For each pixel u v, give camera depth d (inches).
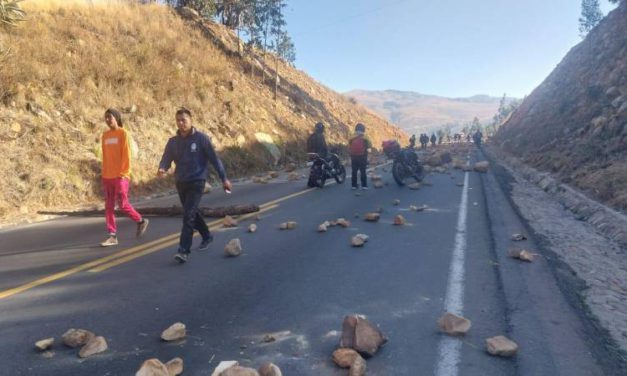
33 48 518.3
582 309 167.0
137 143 534.3
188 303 169.3
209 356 128.1
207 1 1180.5
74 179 428.5
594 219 341.7
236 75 993.5
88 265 220.4
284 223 302.4
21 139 418.0
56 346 134.8
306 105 1285.7
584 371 121.5
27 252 249.3
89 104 519.5
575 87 1092.5
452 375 117.8
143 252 244.1
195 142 223.9
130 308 164.7
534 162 768.3
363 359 119.8
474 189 500.7
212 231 294.2
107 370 120.3
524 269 211.5
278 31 1099.3
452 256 232.1
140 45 710.5
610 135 559.8
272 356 128.1
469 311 161.2
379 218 334.0
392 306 165.9
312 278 198.2
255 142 778.2
